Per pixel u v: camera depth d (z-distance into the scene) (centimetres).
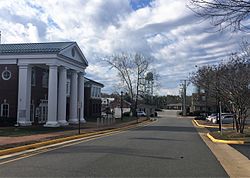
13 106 3906
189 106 13300
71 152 1519
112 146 1794
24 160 1275
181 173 1048
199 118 6969
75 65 4366
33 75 4172
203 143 2119
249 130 3072
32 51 3750
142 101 10106
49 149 1659
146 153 1506
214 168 1159
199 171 1092
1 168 1095
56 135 2412
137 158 1341
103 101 9638
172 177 984
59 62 3853
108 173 1022
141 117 7912
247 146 1991
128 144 1911
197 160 1338
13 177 953
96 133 2834
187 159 1357
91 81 6481
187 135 2836
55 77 3728
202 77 4312
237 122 2673
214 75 3322
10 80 3928
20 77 3784
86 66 4719
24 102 3756
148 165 1179
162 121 6431
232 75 2622
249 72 2603
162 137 2512
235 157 1489
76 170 1062
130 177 970
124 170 1074
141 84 8425
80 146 1798
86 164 1177
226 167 1202
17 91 3900
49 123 3659
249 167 1221
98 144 1911
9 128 3262
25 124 3700
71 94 4412
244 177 1024
